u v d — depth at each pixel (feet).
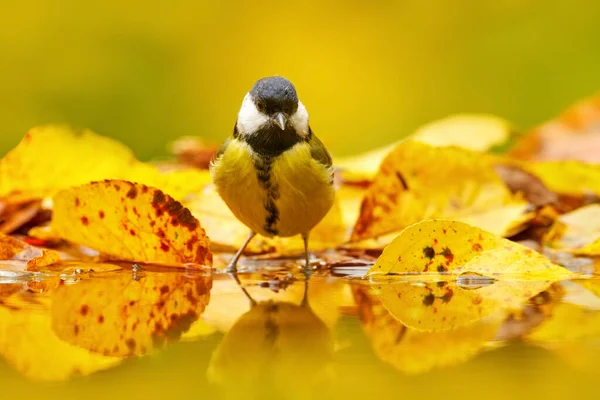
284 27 15.35
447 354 9.83
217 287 10.85
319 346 10.43
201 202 11.32
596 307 10.64
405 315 10.60
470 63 14.93
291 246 11.29
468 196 11.26
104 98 14.20
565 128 12.02
